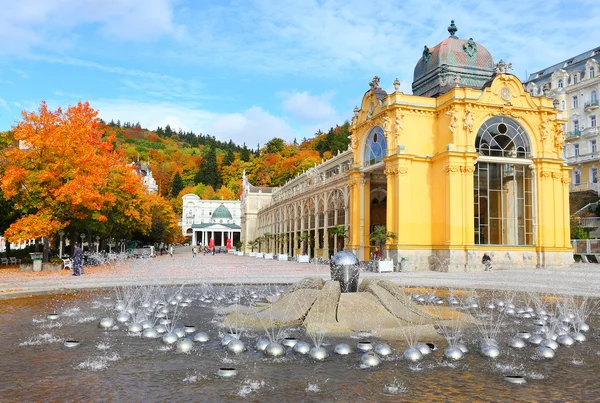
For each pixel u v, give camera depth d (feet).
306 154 505.66
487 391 26.50
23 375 29.22
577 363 32.78
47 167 130.31
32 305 59.36
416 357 32.89
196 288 82.12
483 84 164.35
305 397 25.26
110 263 184.75
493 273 122.21
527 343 38.93
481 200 143.84
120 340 39.52
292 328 44.57
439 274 120.16
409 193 144.66
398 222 143.23
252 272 127.95
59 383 27.58
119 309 55.16
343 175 184.34
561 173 152.05
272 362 32.50
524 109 146.72
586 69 248.11
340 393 25.94
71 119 140.15
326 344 38.01
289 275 113.50
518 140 148.66
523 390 26.73
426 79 169.17
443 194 141.79
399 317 45.96
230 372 29.27
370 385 27.43
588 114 246.06
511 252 142.10
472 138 141.18
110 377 28.86
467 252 136.77
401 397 25.35
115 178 167.63
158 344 38.06
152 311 55.57
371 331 42.19
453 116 140.46
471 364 32.32
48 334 41.83
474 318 49.52
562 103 260.21
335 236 189.47
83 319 49.34
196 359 33.32
